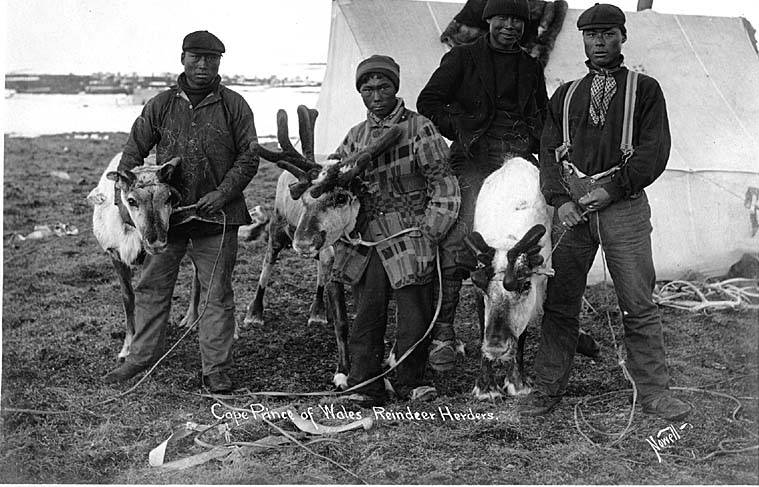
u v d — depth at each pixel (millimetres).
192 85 5418
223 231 5434
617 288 4953
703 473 4441
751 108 7875
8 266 8219
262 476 4371
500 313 4742
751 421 5070
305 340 6539
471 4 6883
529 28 7008
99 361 5953
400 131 4875
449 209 4926
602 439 4844
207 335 5477
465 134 5426
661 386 5031
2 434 4781
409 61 6949
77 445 4715
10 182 11148
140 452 4676
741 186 7676
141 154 5484
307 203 4828
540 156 5035
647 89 4734
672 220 7625
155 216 5117
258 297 6805
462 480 4355
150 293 5574
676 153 7586
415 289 5008
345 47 7273
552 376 5098
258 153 4852
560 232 5020
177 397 5395
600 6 4758
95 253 8852
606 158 4766
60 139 13367
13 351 6039
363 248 5023
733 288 7590
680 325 6875
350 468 4492
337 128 7434
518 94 5531
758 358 6152
